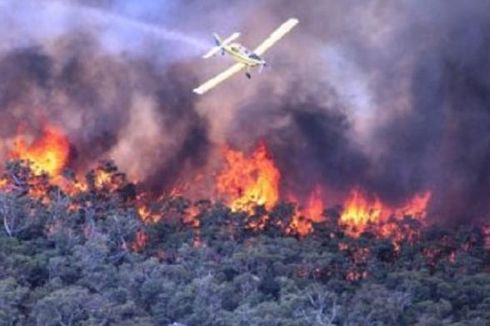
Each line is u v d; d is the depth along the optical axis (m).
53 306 197.00
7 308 196.38
